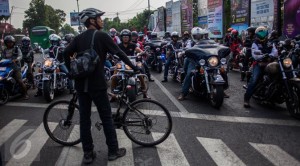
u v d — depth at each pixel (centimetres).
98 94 428
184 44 1068
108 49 430
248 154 454
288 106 638
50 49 924
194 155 455
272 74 642
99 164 435
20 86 866
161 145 496
